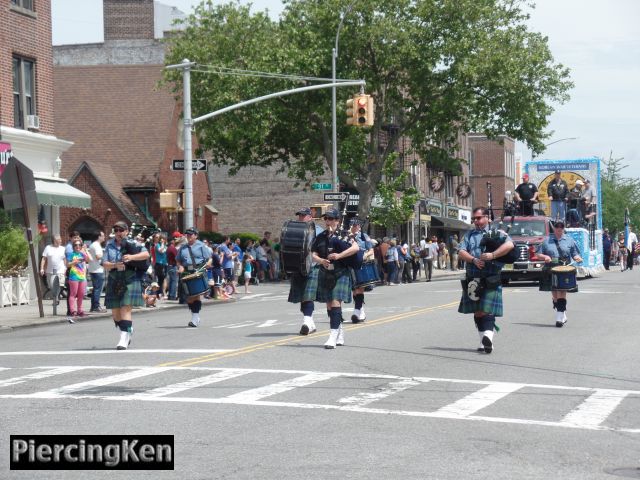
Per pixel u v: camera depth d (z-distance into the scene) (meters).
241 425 9.16
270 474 7.26
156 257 31.98
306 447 8.20
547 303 25.38
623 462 7.79
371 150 50.97
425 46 48.06
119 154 49.22
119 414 9.71
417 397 10.78
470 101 49.91
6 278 28.80
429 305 24.95
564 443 8.46
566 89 49.56
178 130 51.06
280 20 48.47
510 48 48.66
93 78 52.72
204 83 46.50
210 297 31.64
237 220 60.50
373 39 47.09
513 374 12.64
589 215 40.44
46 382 12.06
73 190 33.44
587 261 38.81
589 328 18.88
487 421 9.41
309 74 47.03
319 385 11.62
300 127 49.84
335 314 15.27
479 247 14.84
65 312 26.25
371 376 12.35
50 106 33.72
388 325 19.23
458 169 53.03
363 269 19.64
